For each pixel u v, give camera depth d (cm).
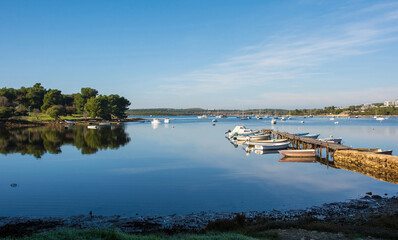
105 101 15700
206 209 1889
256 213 1783
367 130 9775
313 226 1358
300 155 4131
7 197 2186
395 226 1343
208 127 12544
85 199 2130
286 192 2284
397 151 4669
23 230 1502
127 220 1681
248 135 6481
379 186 2483
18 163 3634
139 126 13262
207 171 3128
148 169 3244
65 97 17462
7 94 14162
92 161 3775
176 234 1358
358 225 1450
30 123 12294
